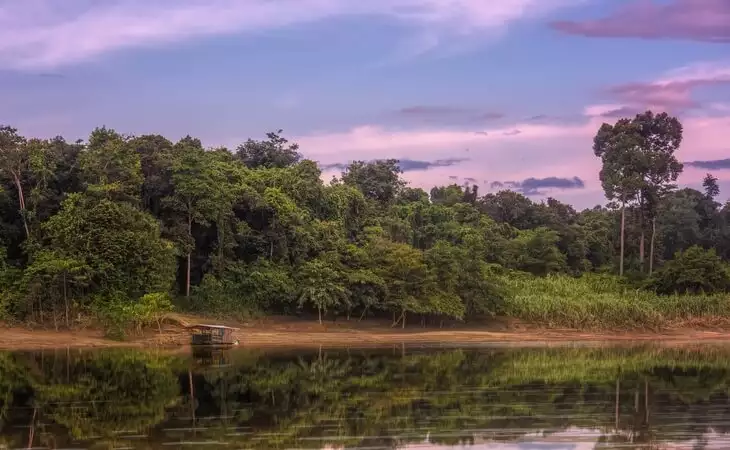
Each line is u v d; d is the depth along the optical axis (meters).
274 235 58.88
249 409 24.17
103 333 47.84
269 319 57.09
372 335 55.78
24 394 27.06
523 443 19.41
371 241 63.25
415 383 30.38
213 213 55.28
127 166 53.94
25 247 51.62
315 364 37.47
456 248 62.94
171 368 35.19
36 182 54.06
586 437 20.12
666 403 25.59
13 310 47.66
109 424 21.59
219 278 56.72
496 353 44.59
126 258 47.88
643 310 63.53
